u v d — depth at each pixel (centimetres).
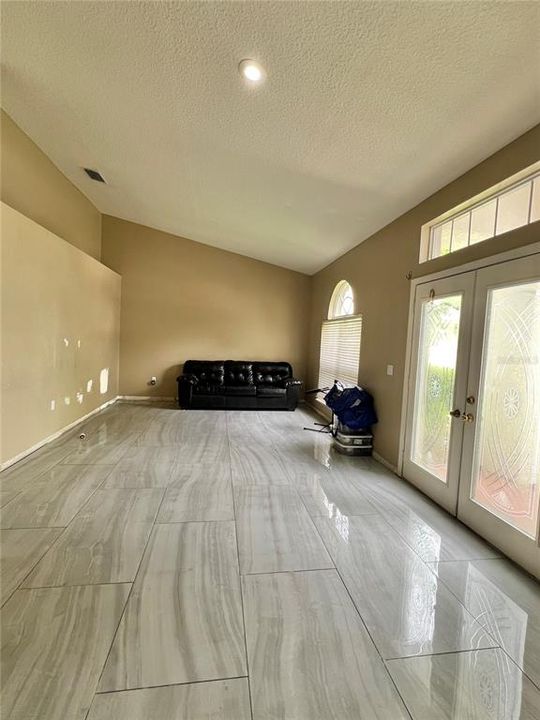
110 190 532
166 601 174
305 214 432
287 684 134
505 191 242
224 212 501
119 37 224
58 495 282
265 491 305
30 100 331
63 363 437
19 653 142
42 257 378
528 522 209
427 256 331
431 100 213
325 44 190
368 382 434
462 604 180
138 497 284
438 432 298
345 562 211
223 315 723
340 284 581
